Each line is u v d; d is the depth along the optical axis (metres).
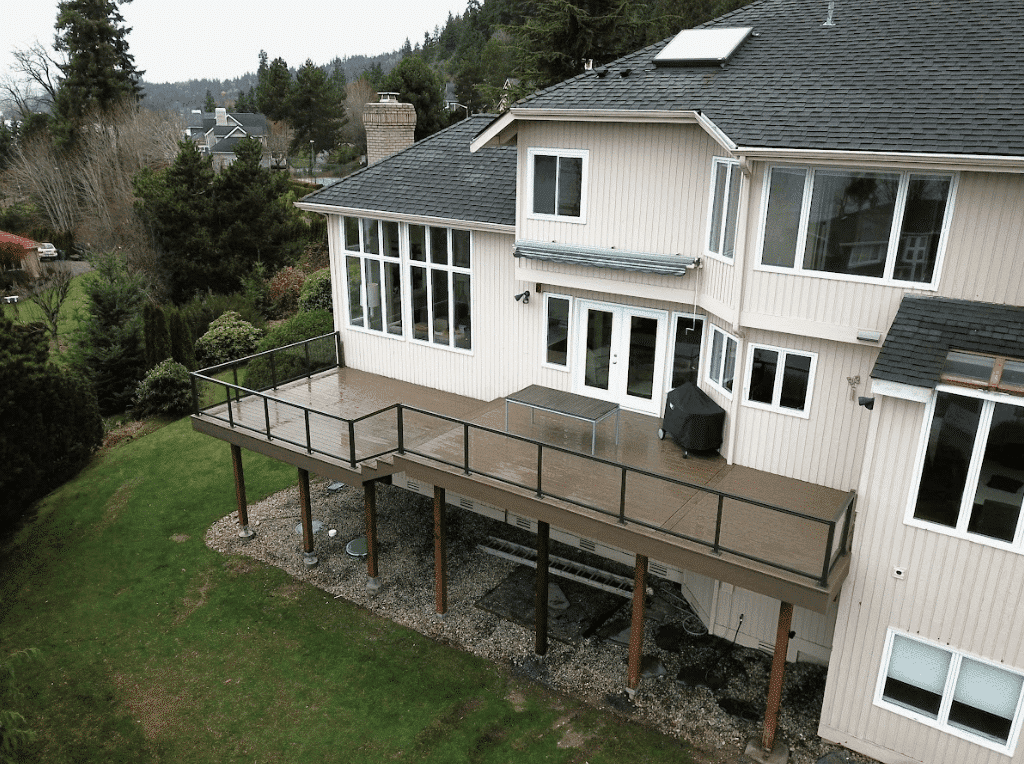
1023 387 7.66
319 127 74.69
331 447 13.11
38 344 17.55
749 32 12.12
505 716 10.51
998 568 8.25
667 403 12.17
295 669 11.60
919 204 8.90
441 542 12.24
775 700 9.47
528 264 13.03
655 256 11.49
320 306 26.83
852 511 9.32
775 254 10.11
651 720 10.35
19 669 11.84
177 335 24.34
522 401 12.16
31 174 50.03
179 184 34.50
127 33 58.28
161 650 12.16
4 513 16.03
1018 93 8.79
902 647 9.17
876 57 10.44
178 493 17.30
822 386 10.35
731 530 9.68
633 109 10.73
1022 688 8.47
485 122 17.25
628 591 13.18
